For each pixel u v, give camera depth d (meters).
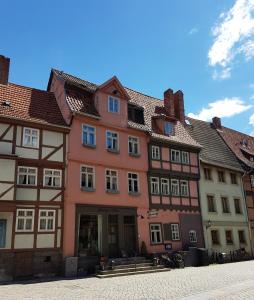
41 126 20.14
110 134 23.56
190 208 27.00
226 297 11.39
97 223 21.73
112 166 22.86
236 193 32.16
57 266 18.77
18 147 19.08
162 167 25.88
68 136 21.14
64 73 25.03
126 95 24.94
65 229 19.50
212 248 27.44
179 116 31.02
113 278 17.66
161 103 30.92
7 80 21.80
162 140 26.16
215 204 29.44
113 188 22.84
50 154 20.11
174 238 25.06
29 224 18.53
